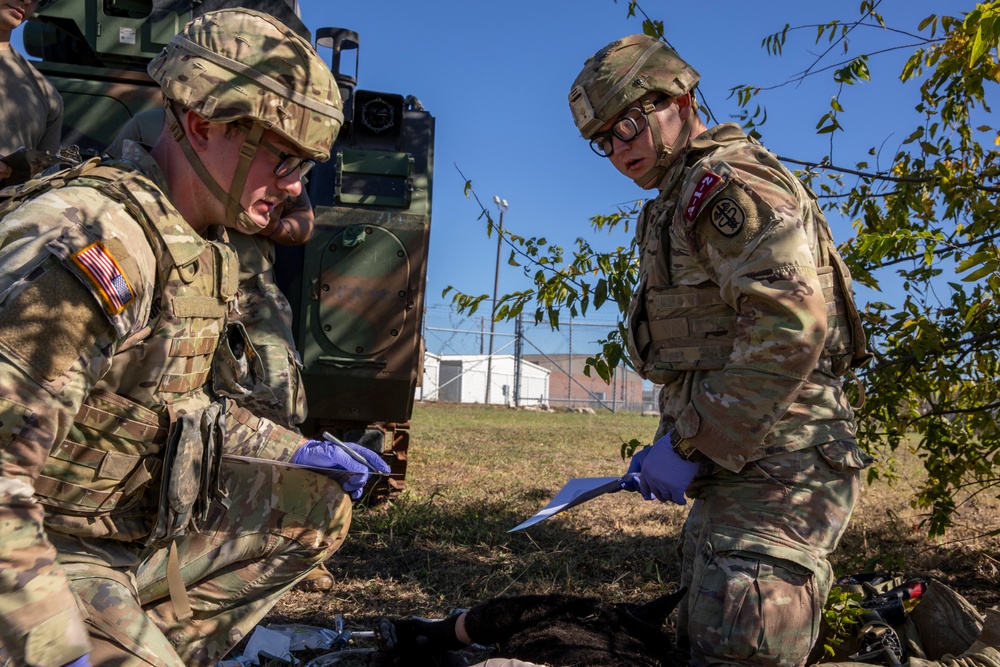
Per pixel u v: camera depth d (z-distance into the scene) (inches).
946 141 163.8
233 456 94.3
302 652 131.8
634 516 243.0
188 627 99.0
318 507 103.3
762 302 95.5
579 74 108.9
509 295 157.9
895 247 147.6
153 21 189.3
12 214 67.0
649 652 100.4
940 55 157.8
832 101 161.2
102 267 65.9
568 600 104.7
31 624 60.6
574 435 561.3
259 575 101.5
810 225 102.7
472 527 217.9
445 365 1333.7
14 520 61.1
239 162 76.1
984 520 237.8
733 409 95.9
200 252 76.0
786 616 96.1
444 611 154.3
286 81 74.9
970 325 154.9
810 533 99.2
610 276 146.9
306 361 200.7
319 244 199.3
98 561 79.4
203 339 79.5
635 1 134.5
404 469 239.0
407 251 201.6
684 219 100.2
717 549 99.7
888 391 159.2
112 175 72.5
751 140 105.5
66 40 205.5
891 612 120.0
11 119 142.6
